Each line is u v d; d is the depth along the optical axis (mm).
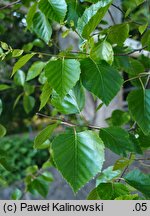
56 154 399
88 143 401
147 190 440
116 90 399
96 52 425
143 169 705
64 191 1436
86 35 421
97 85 397
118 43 504
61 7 464
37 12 532
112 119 633
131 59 616
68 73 396
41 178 772
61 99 394
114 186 448
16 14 947
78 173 392
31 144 2074
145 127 437
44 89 431
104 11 401
